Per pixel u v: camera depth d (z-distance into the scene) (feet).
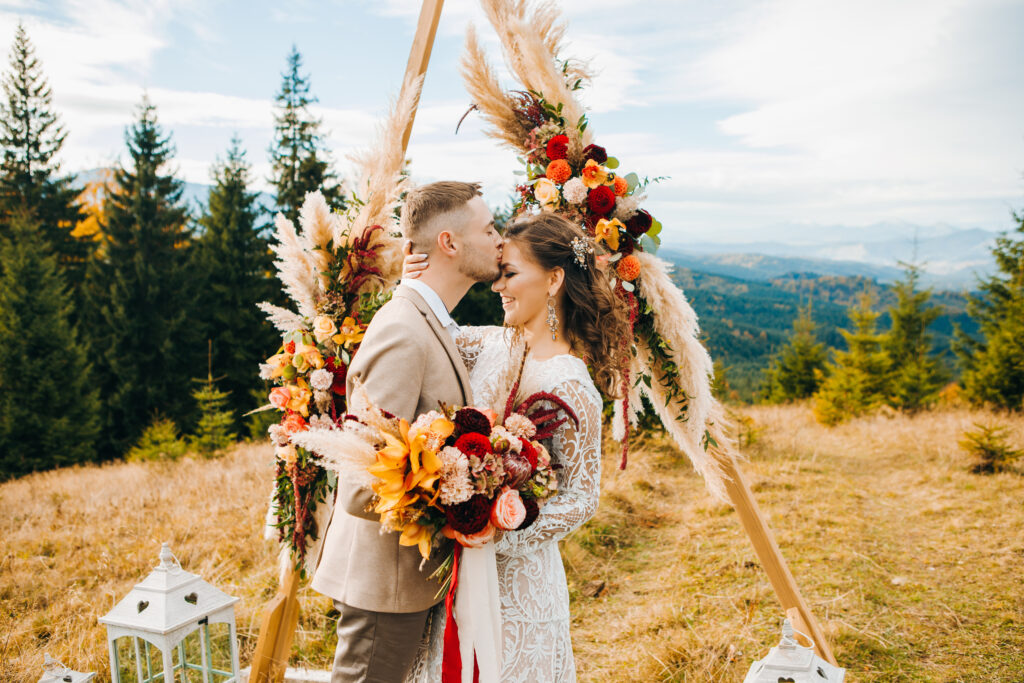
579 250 6.36
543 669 6.02
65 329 53.42
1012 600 11.80
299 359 8.05
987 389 41.42
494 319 39.78
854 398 49.29
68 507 21.54
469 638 5.48
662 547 15.66
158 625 7.26
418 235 6.19
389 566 5.87
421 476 4.99
